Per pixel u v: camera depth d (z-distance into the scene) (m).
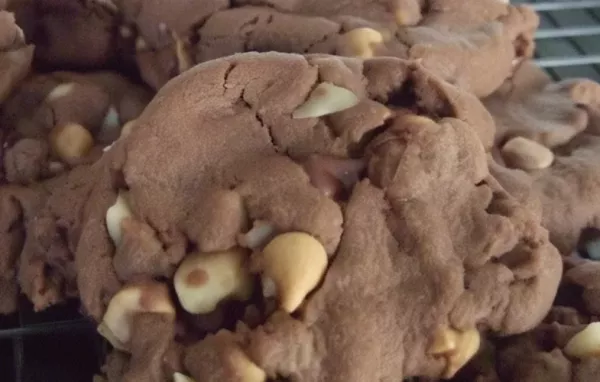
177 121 0.19
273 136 0.19
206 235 0.19
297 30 0.23
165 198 0.19
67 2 0.25
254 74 0.20
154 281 0.19
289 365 0.18
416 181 0.19
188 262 0.19
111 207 0.19
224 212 0.19
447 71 0.23
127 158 0.19
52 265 0.21
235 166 0.19
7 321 0.22
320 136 0.19
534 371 0.19
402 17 0.24
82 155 0.22
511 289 0.19
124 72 0.25
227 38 0.23
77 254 0.19
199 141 0.19
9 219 0.22
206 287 0.19
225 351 0.18
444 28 0.25
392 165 0.19
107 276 0.19
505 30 0.25
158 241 0.19
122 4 0.25
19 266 0.22
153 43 0.24
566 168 0.23
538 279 0.19
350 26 0.23
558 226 0.22
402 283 0.19
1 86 0.23
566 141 0.24
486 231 0.19
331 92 0.20
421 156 0.19
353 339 0.18
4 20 0.23
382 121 0.19
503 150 0.23
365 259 0.19
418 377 0.19
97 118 0.23
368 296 0.19
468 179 0.20
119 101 0.24
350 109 0.19
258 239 0.19
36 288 0.21
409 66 0.20
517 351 0.20
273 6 0.24
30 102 0.23
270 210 0.19
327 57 0.20
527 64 0.26
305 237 0.19
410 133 0.19
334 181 0.19
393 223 0.19
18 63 0.23
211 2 0.24
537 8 0.32
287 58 0.20
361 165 0.19
